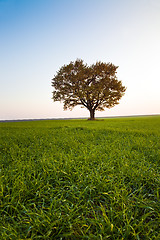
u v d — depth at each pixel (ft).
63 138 20.07
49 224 4.69
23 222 4.88
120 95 110.73
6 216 5.12
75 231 4.59
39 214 5.16
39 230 4.46
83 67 111.55
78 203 5.83
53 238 4.37
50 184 7.29
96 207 5.81
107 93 105.19
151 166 9.39
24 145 16.21
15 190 6.40
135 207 5.66
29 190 6.41
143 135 23.63
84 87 108.47
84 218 4.92
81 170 8.76
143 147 14.73
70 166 9.16
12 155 11.58
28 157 11.16
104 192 6.51
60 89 115.96
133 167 8.95
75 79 107.45
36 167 9.01
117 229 4.68
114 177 7.66
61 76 112.37
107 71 112.68
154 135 23.27
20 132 27.89
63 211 5.59
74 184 7.00
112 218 4.94
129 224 4.59
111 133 26.13
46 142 17.35
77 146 15.14
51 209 5.56
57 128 36.68
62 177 8.13
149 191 6.98
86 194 6.34
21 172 7.97
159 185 7.01
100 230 4.56
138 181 7.38
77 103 123.13
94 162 10.21
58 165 9.04
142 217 4.86
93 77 117.19
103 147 14.17
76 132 26.91
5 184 6.88
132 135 22.75
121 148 14.26
